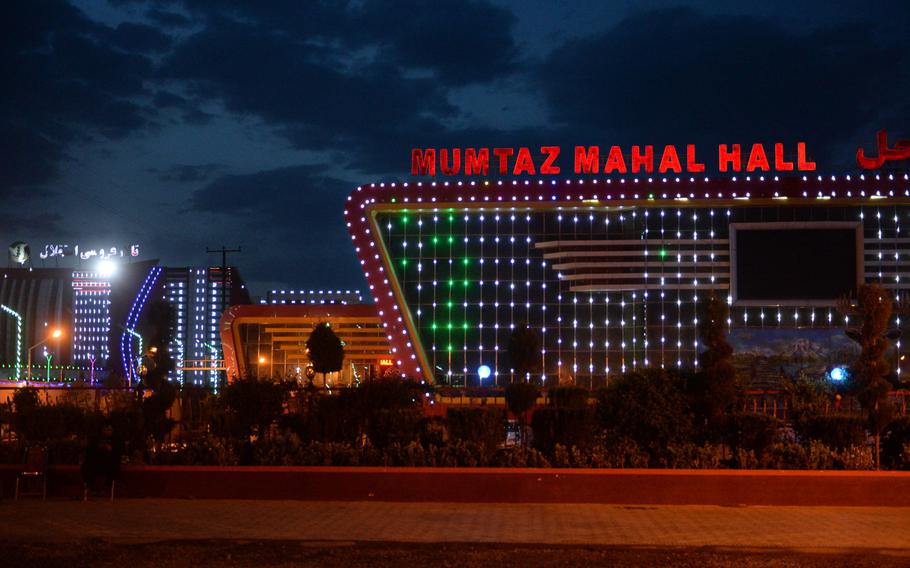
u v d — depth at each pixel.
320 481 24.98
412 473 24.80
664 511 23.08
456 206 72.06
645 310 71.50
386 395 30.70
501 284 72.94
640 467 25.89
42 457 25.11
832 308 69.56
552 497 24.50
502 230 73.44
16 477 25.38
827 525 20.86
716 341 28.11
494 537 19.25
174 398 32.62
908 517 22.12
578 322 72.12
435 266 73.38
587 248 72.44
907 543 18.69
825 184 68.62
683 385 28.55
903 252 69.12
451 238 73.69
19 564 16.41
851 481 24.03
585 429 27.36
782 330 69.75
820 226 69.81
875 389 26.80
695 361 70.44
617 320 71.88
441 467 25.50
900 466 26.00
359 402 30.36
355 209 72.25
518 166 70.94
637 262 71.81
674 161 69.81
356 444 28.11
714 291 71.00
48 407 29.83
